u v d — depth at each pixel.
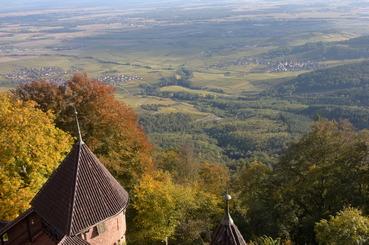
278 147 148.88
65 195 29.41
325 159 55.06
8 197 40.00
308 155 55.72
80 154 30.36
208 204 53.44
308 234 50.56
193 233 48.69
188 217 51.06
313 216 52.38
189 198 51.19
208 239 48.84
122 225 31.47
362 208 50.00
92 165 30.48
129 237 48.94
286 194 55.62
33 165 42.59
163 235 47.50
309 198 55.62
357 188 51.66
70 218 28.38
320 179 54.31
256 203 54.91
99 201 29.67
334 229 39.78
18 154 42.34
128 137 57.91
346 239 38.72
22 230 32.16
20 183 41.44
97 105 56.78
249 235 50.16
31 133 43.44
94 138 55.16
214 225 51.47
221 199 58.12
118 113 58.12
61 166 30.72
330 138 55.34
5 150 41.75
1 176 40.75
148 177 52.28
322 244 42.53
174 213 48.75
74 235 28.08
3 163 41.66
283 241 48.47
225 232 24.23
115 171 54.44
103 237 29.83
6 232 32.41
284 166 57.88
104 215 29.45
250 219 52.81
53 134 46.31
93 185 29.89
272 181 58.06
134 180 55.12
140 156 58.06
